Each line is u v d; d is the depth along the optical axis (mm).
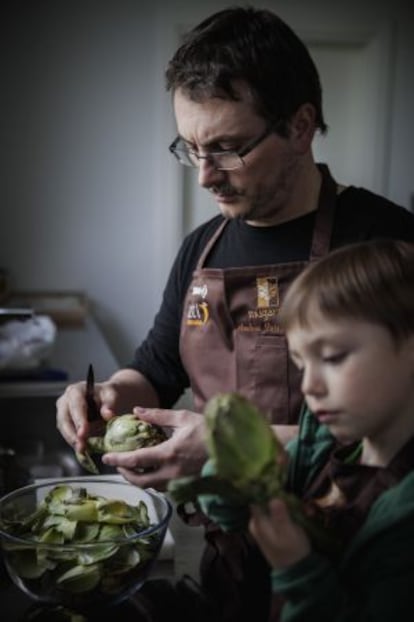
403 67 3602
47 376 2209
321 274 795
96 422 1253
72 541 949
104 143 3529
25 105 3455
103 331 3684
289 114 1202
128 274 3656
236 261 1394
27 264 3588
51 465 1731
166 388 1530
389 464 809
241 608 972
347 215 1320
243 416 664
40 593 922
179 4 3426
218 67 1128
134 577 935
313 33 3520
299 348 792
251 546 1077
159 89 3504
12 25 3385
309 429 929
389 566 716
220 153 1189
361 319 749
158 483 1079
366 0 3514
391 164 3691
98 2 3418
